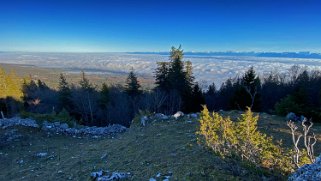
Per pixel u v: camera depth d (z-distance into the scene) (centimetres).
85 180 1080
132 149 1409
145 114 2067
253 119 956
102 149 1545
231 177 909
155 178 980
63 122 2392
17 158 1587
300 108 2109
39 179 1184
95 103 4712
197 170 985
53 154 1623
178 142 1386
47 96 5475
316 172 672
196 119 1867
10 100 5362
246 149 951
